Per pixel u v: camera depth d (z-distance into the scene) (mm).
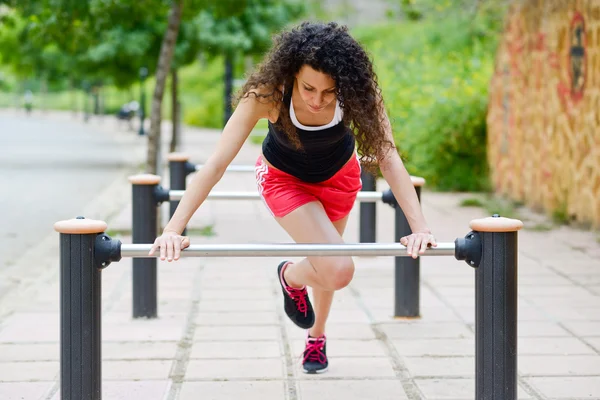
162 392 4551
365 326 5906
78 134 32594
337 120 3875
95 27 10391
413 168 13930
